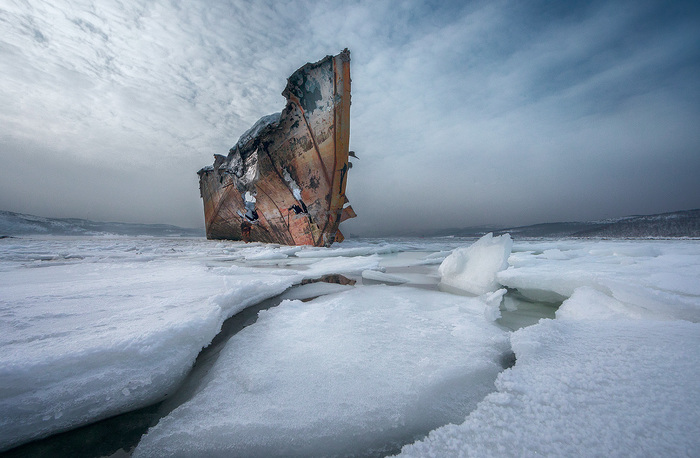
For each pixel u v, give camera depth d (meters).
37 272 4.18
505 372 1.28
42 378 1.22
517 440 0.86
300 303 2.77
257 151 9.48
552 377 1.17
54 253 7.85
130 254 7.75
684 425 0.79
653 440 0.76
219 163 12.58
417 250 11.32
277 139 9.12
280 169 9.59
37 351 1.36
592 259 4.94
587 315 2.20
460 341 1.82
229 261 6.77
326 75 7.47
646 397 0.94
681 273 3.09
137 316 1.96
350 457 0.96
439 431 0.97
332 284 3.95
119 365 1.39
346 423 1.08
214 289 2.90
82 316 1.96
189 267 4.95
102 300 2.41
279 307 2.64
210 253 8.78
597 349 1.37
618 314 2.09
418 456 0.88
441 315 2.42
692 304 1.86
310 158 8.68
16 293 2.67
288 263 6.38
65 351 1.36
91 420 1.17
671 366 1.11
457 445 0.89
